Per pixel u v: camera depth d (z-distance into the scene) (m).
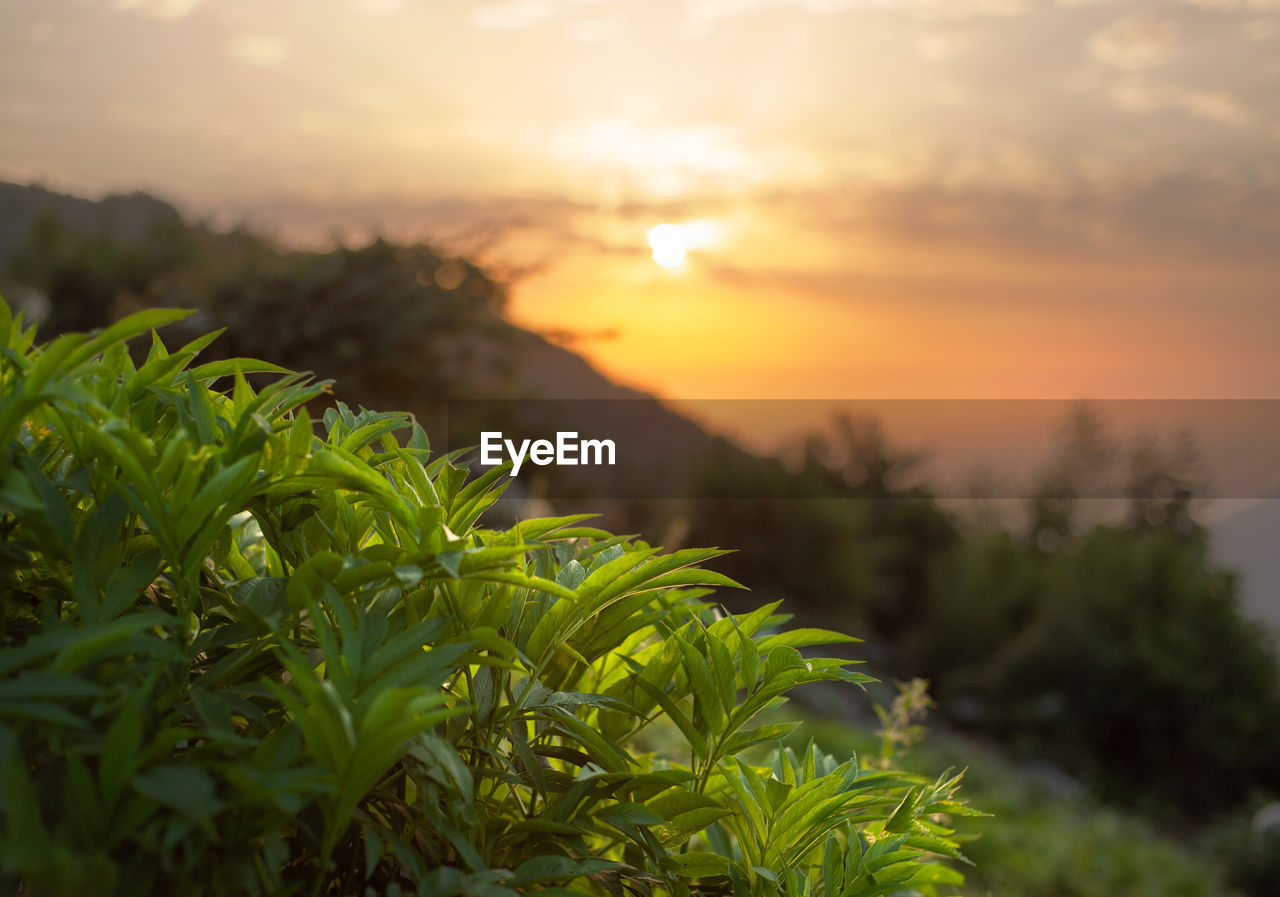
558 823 0.66
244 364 0.68
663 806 0.75
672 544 0.89
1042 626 12.48
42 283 10.68
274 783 0.45
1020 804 8.28
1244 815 9.23
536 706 0.70
